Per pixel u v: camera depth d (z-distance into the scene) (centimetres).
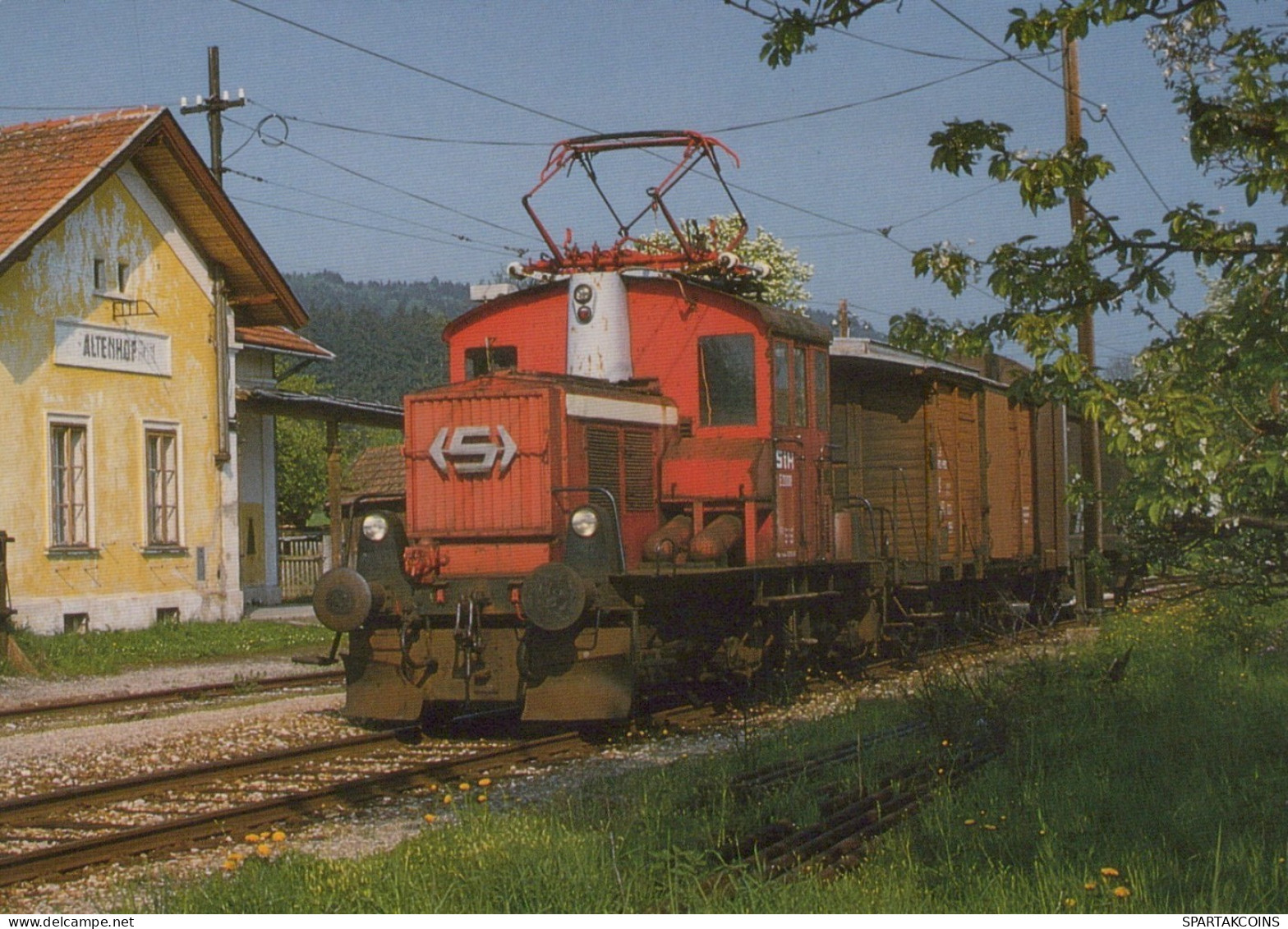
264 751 1186
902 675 1634
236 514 2636
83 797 955
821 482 1536
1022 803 836
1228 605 1478
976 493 1945
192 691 1616
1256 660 1463
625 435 1328
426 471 1272
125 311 2384
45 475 2208
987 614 2064
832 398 1728
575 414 1263
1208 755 955
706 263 1474
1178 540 843
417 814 905
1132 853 704
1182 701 1179
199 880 706
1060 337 738
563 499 1241
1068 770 924
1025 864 709
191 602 2512
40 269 2208
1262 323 708
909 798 865
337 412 2831
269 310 2734
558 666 1213
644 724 1288
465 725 1341
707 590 1320
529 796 949
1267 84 750
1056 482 2366
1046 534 2294
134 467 2400
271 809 905
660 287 1427
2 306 2134
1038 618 2022
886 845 733
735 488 1352
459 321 1495
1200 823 775
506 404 1246
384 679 1262
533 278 1485
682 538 1327
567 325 1421
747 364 1395
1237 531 802
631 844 738
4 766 1114
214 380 2605
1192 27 749
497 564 1248
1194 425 690
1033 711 1127
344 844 812
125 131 2342
